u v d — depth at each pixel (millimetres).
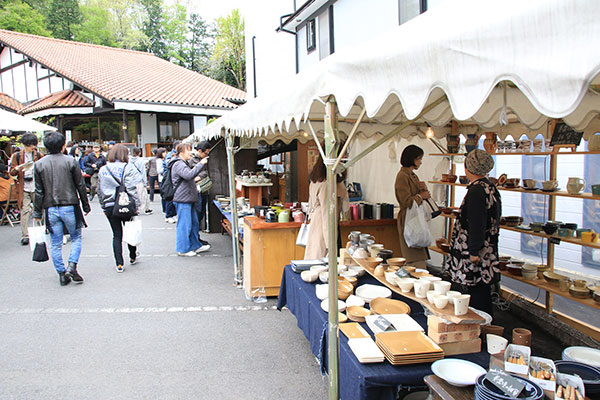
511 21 1017
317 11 8961
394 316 2426
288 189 10188
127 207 5426
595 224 4066
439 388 1715
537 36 957
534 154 3758
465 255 3061
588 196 3246
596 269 4090
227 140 4879
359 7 7492
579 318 3701
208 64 41438
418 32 1383
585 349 2027
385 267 3023
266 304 4375
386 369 1924
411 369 1925
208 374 2939
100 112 15992
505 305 4141
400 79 1419
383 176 6562
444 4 1455
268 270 4473
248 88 14305
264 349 3334
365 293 2941
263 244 4434
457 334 2078
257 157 8781
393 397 1894
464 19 1192
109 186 5359
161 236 7957
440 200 5246
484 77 1084
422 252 4395
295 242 4500
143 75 19656
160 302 4426
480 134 4441
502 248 5051
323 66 1979
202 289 4863
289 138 6195
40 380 2855
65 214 4812
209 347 3367
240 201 6727
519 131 3936
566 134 3410
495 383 1598
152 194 13289
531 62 965
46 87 18734
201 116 18578
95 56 20938
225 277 5348
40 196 4730
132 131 17094
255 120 3113
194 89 19219
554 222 3723
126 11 39844
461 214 3115
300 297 3137
